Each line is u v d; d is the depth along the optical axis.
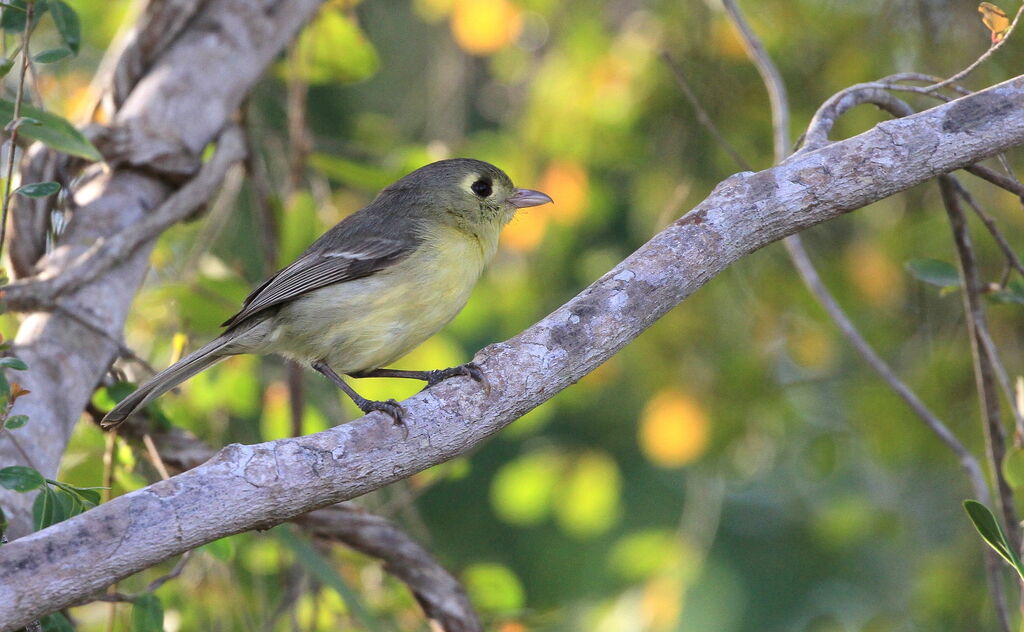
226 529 5.26
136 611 7.68
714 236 6.42
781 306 13.12
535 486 13.98
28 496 7.19
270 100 13.02
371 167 11.20
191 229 12.05
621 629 12.95
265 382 11.63
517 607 10.41
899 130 6.48
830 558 16.55
